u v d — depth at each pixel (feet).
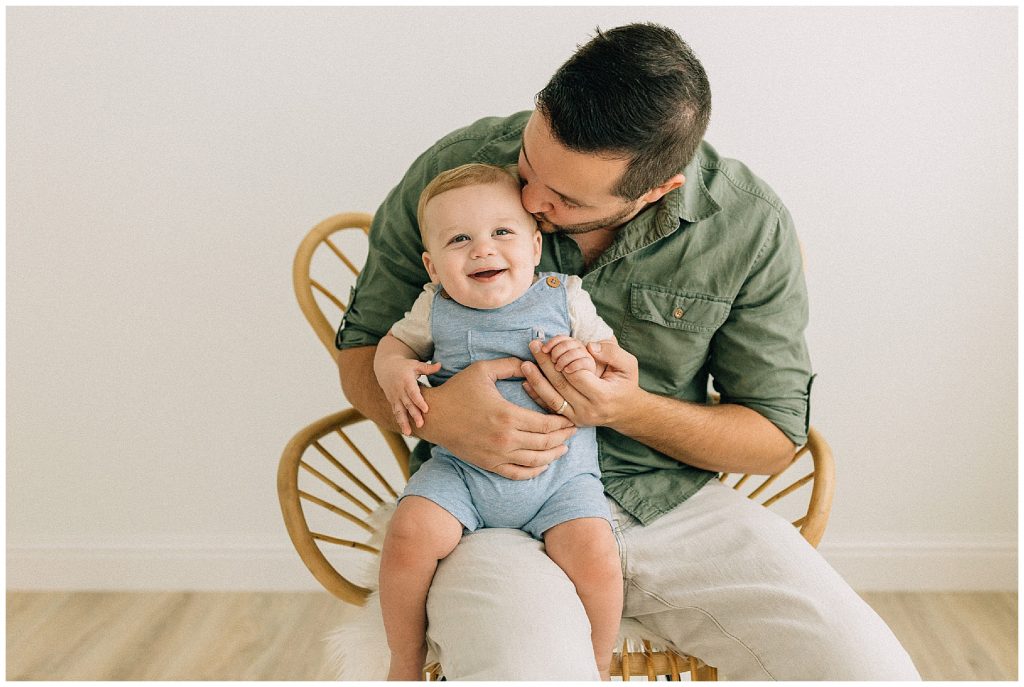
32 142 7.00
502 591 3.80
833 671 3.87
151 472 7.67
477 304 4.20
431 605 3.97
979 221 6.98
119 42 6.82
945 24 6.63
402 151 6.95
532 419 4.07
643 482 4.69
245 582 7.87
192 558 7.82
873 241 7.04
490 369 4.17
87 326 7.36
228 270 7.22
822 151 6.86
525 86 6.81
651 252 4.56
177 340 7.38
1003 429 7.43
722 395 4.93
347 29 6.75
